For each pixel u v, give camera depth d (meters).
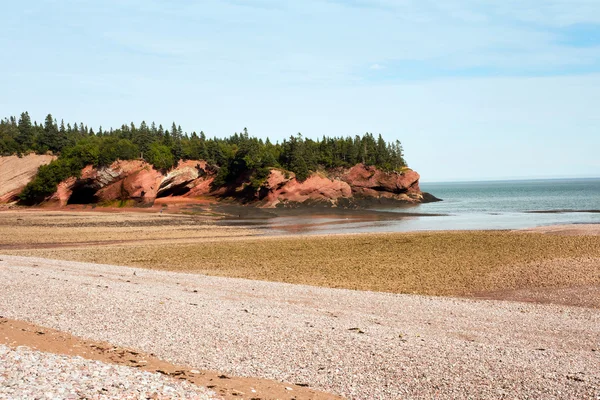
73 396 10.62
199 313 22.16
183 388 12.35
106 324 19.92
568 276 34.19
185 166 154.62
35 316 20.86
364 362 15.83
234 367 15.30
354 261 44.31
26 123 162.88
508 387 13.88
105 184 139.88
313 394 13.21
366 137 187.75
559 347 18.30
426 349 17.23
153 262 45.47
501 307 25.62
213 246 56.38
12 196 137.50
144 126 183.25
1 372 11.91
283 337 18.48
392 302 26.33
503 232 66.31
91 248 56.41
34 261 42.03
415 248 51.91
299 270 40.16
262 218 105.31
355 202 151.00
